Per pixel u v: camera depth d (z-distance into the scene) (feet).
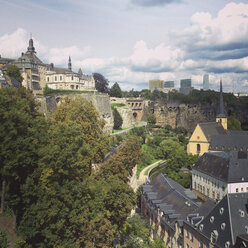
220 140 395.55
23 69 432.66
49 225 122.93
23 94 192.44
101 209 142.41
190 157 368.07
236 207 135.85
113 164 198.70
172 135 594.65
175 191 203.82
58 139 146.00
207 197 281.74
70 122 174.81
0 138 129.18
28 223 121.80
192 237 152.35
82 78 634.43
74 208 130.72
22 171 140.67
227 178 248.32
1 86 272.72
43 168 128.77
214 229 136.77
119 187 155.22
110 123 478.18
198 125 425.28
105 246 130.41
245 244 116.16
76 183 136.77
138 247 164.66
